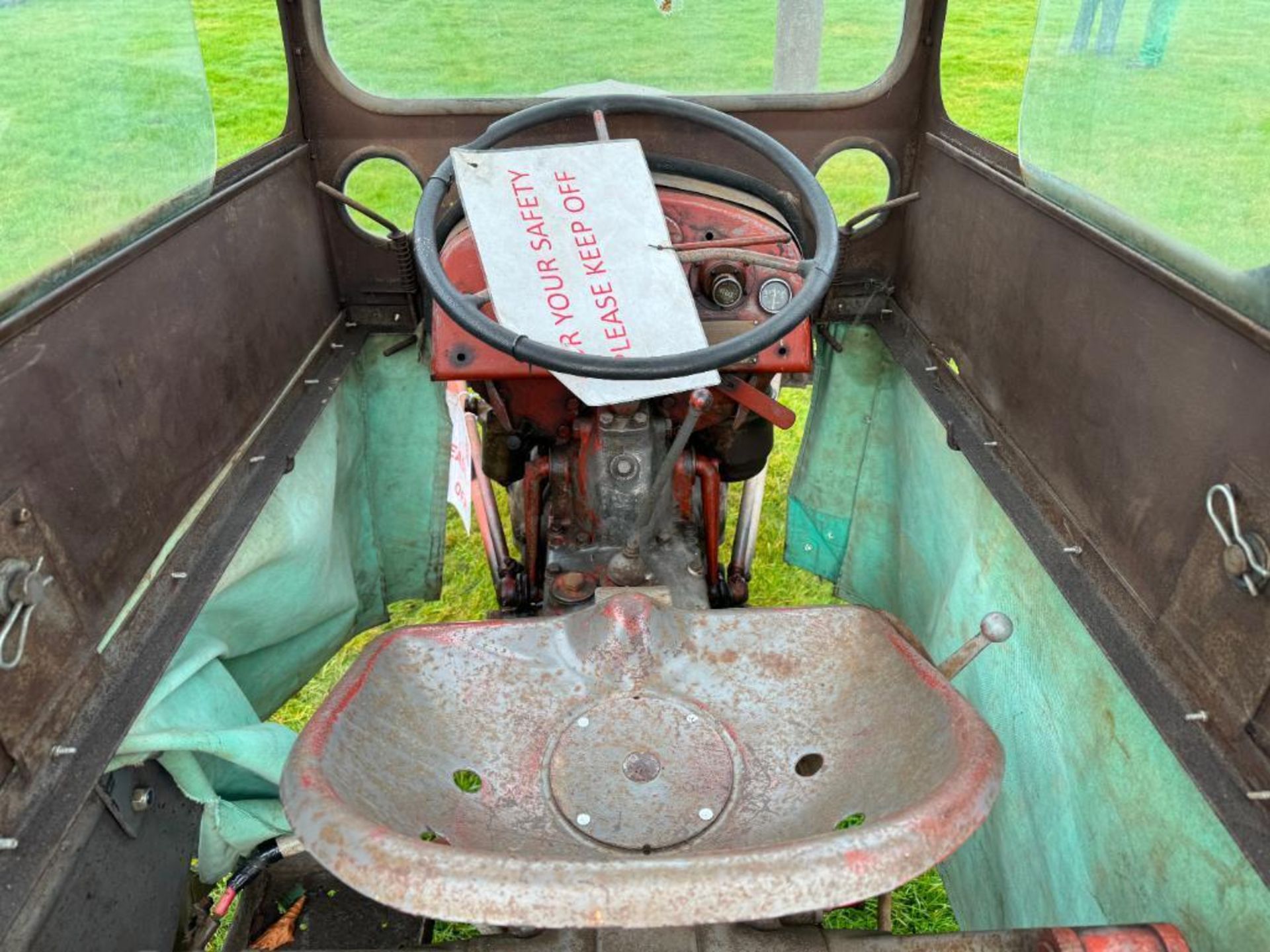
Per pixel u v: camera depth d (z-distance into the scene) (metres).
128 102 1.34
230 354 1.69
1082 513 1.47
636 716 1.22
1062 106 1.49
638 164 1.52
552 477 1.88
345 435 2.29
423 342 2.27
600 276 1.43
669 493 1.81
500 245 1.43
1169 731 1.15
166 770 1.36
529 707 1.23
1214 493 1.12
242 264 1.75
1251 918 1.02
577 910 0.81
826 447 2.59
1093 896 1.35
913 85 2.10
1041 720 1.54
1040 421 1.62
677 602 1.64
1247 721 1.07
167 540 1.43
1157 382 1.27
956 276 1.98
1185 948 1.03
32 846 1.00
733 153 2.12
